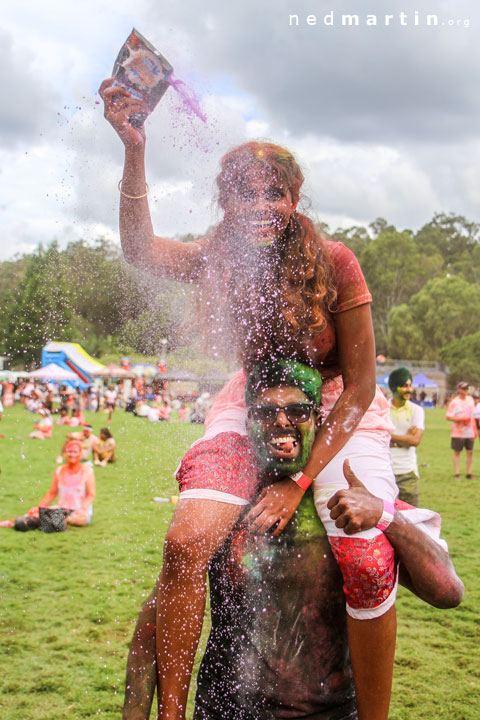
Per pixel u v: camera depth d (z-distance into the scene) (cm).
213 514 185
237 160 184
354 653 194
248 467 191
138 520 795
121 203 192
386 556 188
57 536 728
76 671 416
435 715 370
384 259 6638
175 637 184
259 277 187
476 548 705
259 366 192
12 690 389
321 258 189
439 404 4938
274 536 195
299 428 185
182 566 184
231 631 203
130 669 199
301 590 198
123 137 185
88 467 796
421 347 5550
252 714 201
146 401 1855
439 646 464
